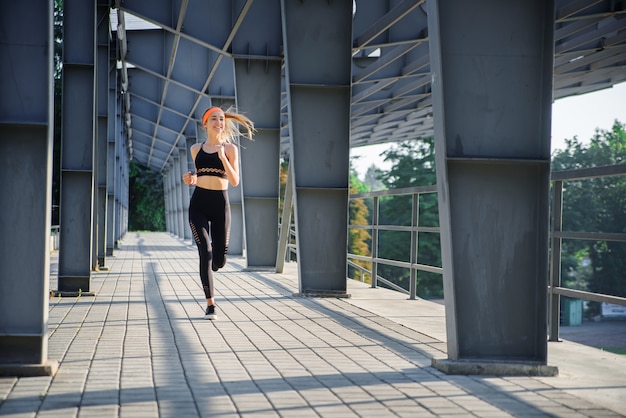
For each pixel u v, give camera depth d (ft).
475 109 16.81
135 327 22.80
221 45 47.88
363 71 63.87
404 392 14.44
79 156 32.91
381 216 196.54
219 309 27.76
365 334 21.93
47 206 15.76
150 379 15.33
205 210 25.80
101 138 48.39
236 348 19.17
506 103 16.85
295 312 27.12
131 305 28.76
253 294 33.55
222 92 64.28
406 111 90.58
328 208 33.14
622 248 187.01
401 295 34.30
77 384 14.79
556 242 20.89
